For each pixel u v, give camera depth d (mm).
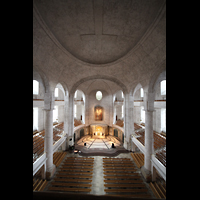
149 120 10250
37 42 7422
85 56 11711
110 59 12242
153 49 8164
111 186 8766
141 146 12023
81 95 24250
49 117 10484
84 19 7242
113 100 22812
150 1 5805
